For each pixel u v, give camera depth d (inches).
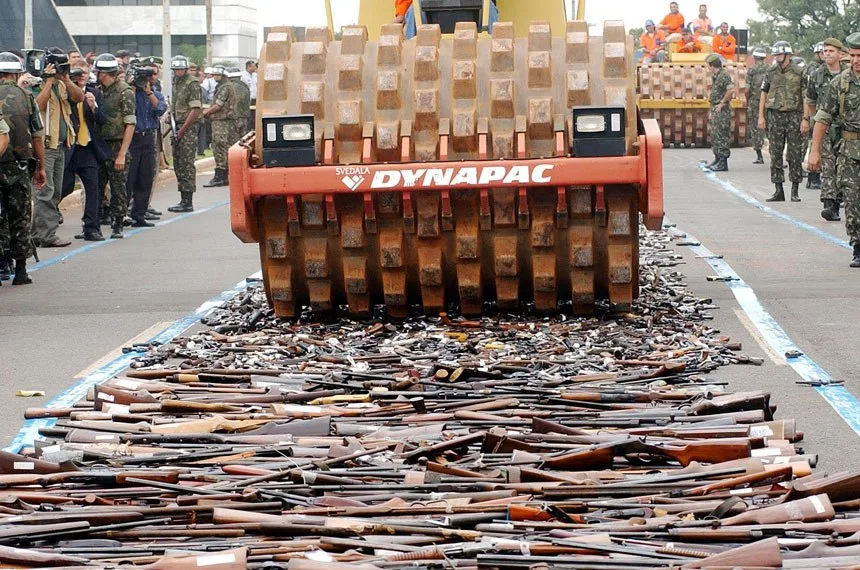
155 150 842.2
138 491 247.0
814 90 790.5
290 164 401.4
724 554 202.2
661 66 1619.1
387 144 400.8
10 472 259.6
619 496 239.9
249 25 2935.5
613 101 400.5
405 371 354.6
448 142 402.0
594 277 418.9
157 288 549.3
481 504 233.6
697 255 610.5
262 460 267.4
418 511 231.1
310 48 415.8
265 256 422.3
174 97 974.4
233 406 315.3
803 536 214.7
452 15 487.2
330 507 235.0
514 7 488.7
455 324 419.2
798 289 507.2
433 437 282.5
